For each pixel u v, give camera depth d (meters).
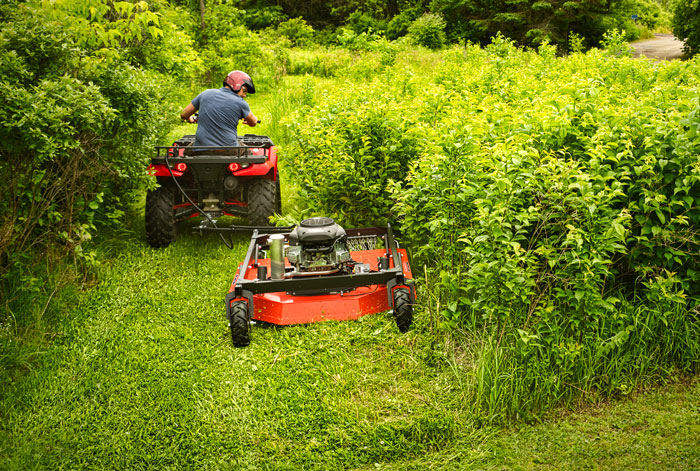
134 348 4.80
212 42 21.16
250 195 6.84
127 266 6.34
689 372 4.20
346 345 4.70
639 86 8.19
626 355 4.08
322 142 6.21
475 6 40.38
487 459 3.47
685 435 3.54
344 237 5.08
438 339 4.66
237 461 3.56
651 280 4.29
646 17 52.25
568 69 10.55
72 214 5.73
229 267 6.34
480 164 4.75
